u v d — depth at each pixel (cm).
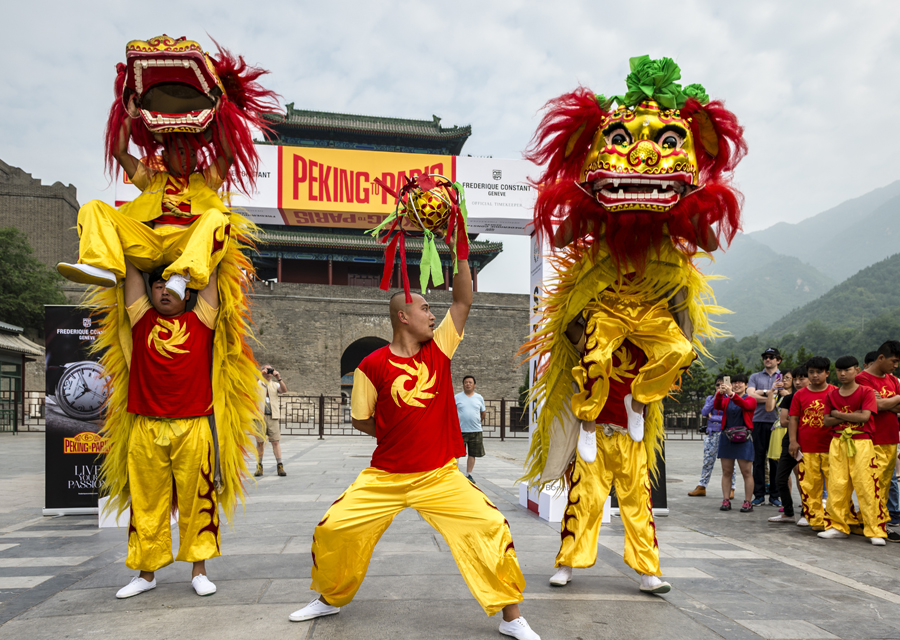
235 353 368
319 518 552
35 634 272
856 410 538
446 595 330
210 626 282
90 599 323
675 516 643
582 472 360
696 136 366
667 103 339
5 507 641
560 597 333
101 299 360
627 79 344
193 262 317
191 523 335
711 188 347
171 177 364
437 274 289
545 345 398
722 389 707
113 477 354
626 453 355
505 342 3197
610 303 362
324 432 2044
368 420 304
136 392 338
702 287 373
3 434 1797
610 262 358
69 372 593
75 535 499
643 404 352
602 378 347
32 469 970
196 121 345
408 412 286
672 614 308
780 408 652
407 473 285
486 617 297
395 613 301
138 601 320
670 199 337
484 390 3142
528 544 464
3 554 433
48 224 4397
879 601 342
